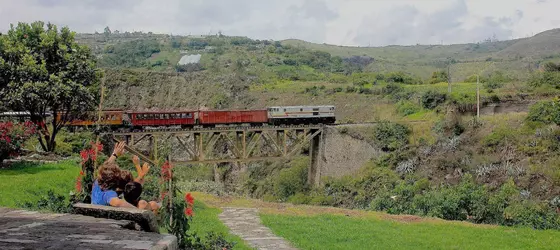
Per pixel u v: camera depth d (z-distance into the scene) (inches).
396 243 660.1
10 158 995.3
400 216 927.0
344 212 964.0
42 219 201.0
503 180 1368.1
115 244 152.1
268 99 3132.4
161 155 445.4
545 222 936.9
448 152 1627.7
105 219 201.9
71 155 1301.7
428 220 889.5
